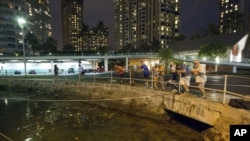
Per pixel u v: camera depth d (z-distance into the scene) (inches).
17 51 3344.0
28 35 3297.2
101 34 4143.7
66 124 461.1
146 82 550.9
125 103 537.0
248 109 273.9
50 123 473.7
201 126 362.6
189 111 368.8
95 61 2324.1
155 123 426.6
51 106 654.5
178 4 5118.1
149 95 476.7
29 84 948.0
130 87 538.0
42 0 5216.5
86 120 485.7
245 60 1886.1
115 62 2511.1
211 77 1108.5
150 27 5324.8
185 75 410.6
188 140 335.3
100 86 648.4
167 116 429.7
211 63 1808.6
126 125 430.6
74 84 752.3
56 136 389.1
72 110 590.2
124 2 6619.1
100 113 539.8
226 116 293.3
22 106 669.3
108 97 603.8
